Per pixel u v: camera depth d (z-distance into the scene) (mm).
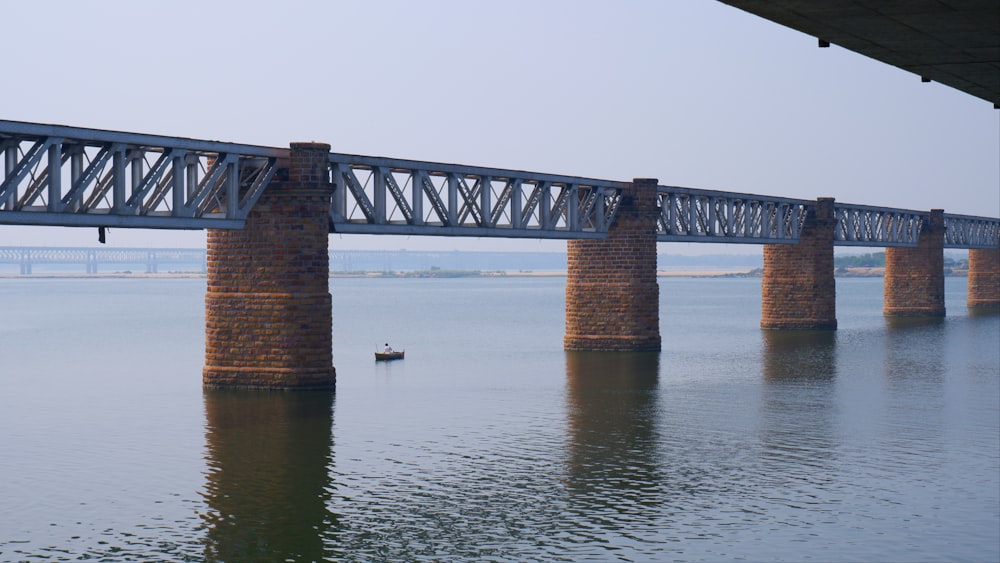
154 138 45406
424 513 34250
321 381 53969
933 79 25703
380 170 56375
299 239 52688
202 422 47875
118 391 58969
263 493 36438
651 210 74812
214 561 29859
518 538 31812
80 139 42688
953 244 132000
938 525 33094
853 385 61938
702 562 29781
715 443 44750
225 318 54406
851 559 30078
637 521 33500
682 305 191250
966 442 45062
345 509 34656
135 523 33156
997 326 108500
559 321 133625
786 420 50188
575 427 48094
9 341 95875
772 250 100188
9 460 41281
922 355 78562
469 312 160625
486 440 45000
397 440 44719
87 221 43250
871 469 40094
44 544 31141
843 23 21266
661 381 62969
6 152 41219
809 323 99125
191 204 47750
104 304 188000
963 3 20031
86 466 40219
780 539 31781
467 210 62812
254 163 51938
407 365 73500
